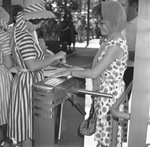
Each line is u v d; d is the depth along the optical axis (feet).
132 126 3.37
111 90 5.86
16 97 6.03
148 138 8.86
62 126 5.33
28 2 5.61
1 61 7.17
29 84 5.93
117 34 5.69
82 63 27.04
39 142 4.63
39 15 5.54
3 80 7.26
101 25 5.97
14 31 5.77
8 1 14.32
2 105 7.34
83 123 6.11
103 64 5.44
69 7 37.19
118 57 5.61
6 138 8.39
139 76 3.16
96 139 6.19
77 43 45.34
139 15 2.94
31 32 5.89
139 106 3.33
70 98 5.39
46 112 4.39
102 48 5.82
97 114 6.09
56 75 5.43
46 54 7.64
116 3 5.51
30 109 5.95
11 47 6.06
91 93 4.90
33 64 5.62
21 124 6.02
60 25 32.24
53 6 33.45
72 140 5.97
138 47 3.01
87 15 41.75
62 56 5.94
